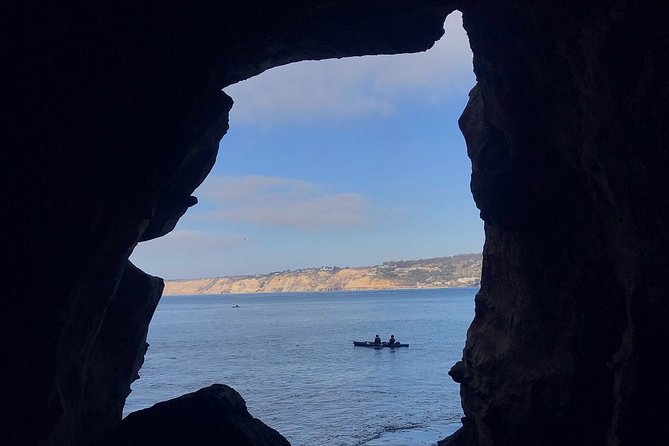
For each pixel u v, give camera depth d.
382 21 12.38
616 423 9.28
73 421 11.16
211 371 57.75
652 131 8.41
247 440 12.10
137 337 14.98
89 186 9.64
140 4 9.80
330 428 32.62
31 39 8.89
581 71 9.95
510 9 11.26
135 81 10.11
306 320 145.38
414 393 43.38
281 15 11.36
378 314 159.38
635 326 9.05
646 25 8.23
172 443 11.76
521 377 12.59
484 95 14.05
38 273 9.00
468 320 127.06
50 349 9.37
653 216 8.68
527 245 12.80
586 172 10.61
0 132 8.68
